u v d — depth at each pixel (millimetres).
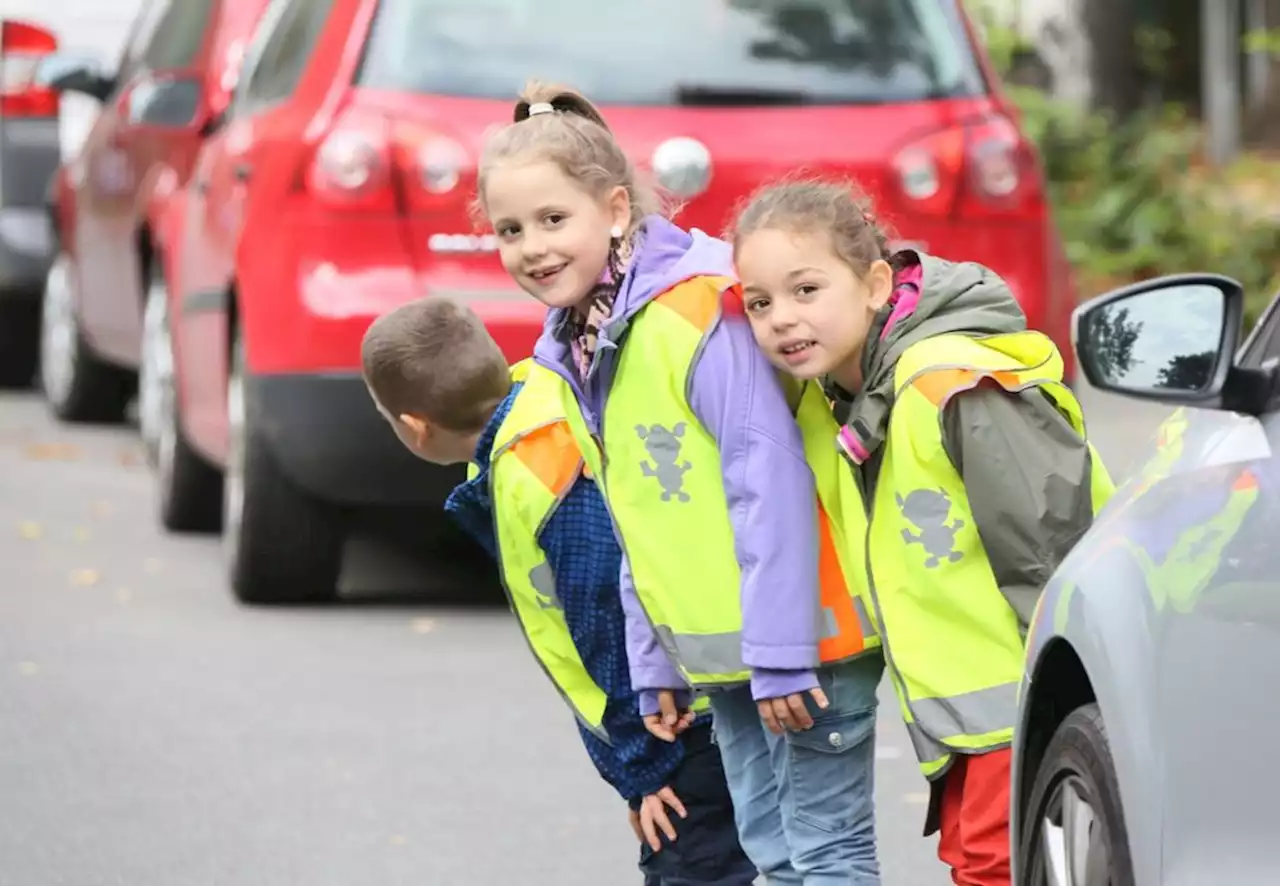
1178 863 6781
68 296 26906
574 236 8469
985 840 8289
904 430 8125
